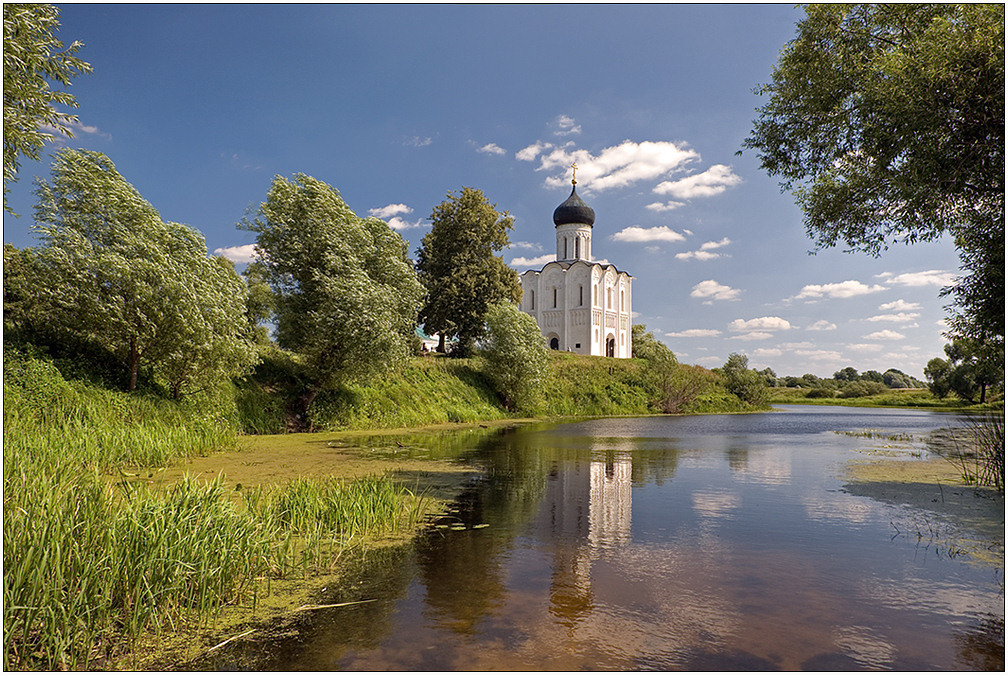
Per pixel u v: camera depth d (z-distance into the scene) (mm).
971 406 65750
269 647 4668
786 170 15203
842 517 9234
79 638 4457
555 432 25578
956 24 10141
